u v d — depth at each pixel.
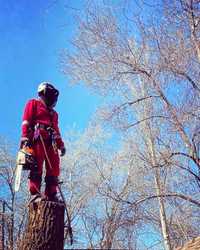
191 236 13.82
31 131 5.27
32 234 4.35
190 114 11.82
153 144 12.68
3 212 17.05
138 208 11.90
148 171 12.46
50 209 4.44
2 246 16.52
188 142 11.72
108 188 12.96
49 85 5.59
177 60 12.12
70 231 4.67
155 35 12.35
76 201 17.58
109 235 12.10
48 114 5.43
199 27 11.73
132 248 13.37
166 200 13.11
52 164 5.18
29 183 4.96
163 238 14.06
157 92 12.24
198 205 12.00
